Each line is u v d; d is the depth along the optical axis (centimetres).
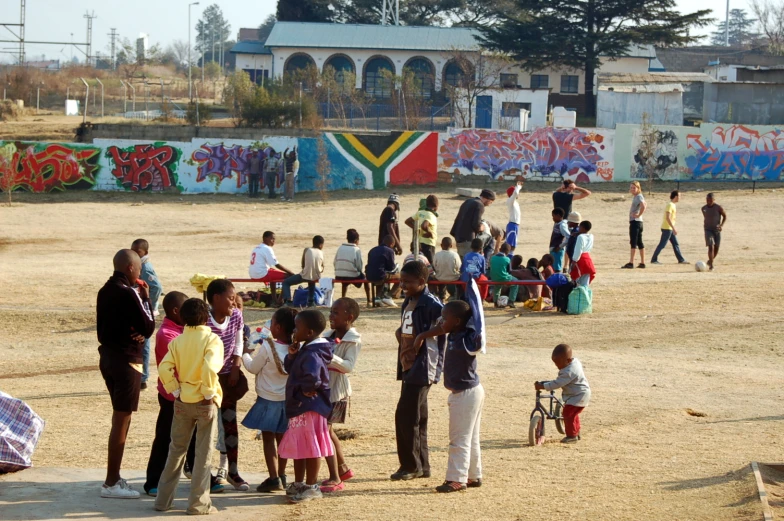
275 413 744
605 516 661
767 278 1975
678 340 1474
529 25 5672
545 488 752
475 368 759
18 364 1402
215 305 734
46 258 2475
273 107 5084
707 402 1106
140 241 1414
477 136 3900
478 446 767
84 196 3831
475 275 1675
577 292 1675
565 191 1945
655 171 3828
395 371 1299
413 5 8225
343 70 6525
